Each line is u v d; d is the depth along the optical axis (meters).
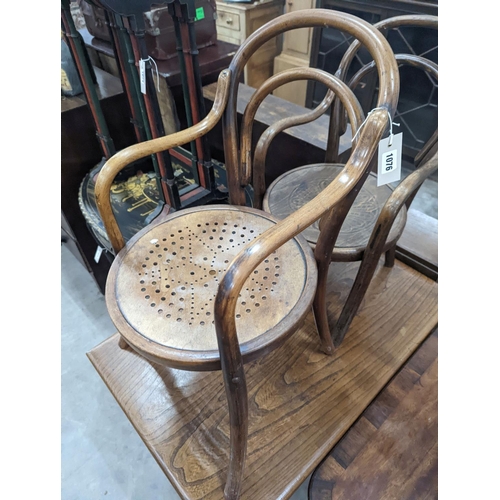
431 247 1.16
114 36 0.98
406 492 0.73
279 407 0.85
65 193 1.28
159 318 0.63
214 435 0.82
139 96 0.97
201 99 1.04
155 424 0.84
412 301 1.07
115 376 0.92
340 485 0.74
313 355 0.94
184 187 1.34
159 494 1.05
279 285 0.68
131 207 1.27
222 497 0.73
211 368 0.58
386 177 0.64
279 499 0.72
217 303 0.46
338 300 1.08
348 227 0.86
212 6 1.41
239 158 0.87
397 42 1.69
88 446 1.15
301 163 1.33
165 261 0.74
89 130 1.28
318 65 2.04
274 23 0.74
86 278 1.63
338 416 0.83
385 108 0.57
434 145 0.89
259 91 0.80
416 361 0.95
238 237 0.79
